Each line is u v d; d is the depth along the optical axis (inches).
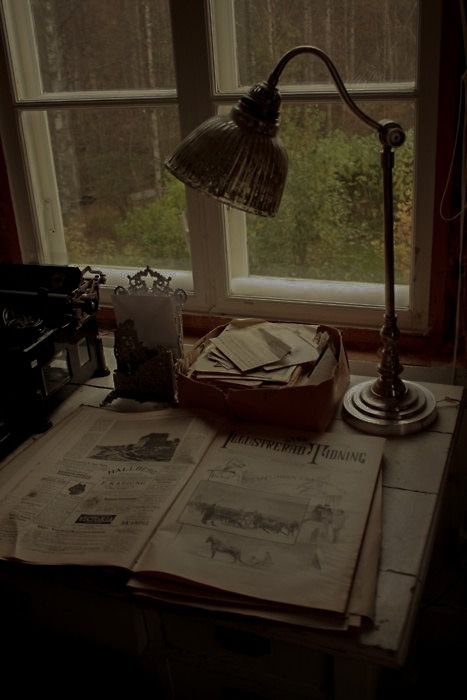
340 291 68.4
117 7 65.9
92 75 69.2
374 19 59.1
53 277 61.6
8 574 44.0
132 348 58.5
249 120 45.5
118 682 63.7
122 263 76.5
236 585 39.9
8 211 75.5
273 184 46.9
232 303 71.5
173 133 68.8
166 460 51.2
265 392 53.1
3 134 72.4
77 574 42.7
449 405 56.7
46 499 48.2
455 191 60.7
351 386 60.3
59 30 68.5
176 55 64.1
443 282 63.6
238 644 45.1
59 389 60.5
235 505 46.1
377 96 60.3
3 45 68.9
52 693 62.9
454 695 64.1
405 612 38.6
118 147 71.3
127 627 46.9
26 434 56.7
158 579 41.2
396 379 54.8
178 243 73.3
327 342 59.2
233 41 63.9
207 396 55.9
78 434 55.4
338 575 40.1
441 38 56.4
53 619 49.3
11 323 57.7
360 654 37.2
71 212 76.0
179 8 62.3
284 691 45.4
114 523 45.4
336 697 42.4
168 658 48.5
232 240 70.7
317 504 45.7
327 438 52.5
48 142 73.7
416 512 45.7
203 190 46.1
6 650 63.6
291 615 38.3
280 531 43.6
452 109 58.1
